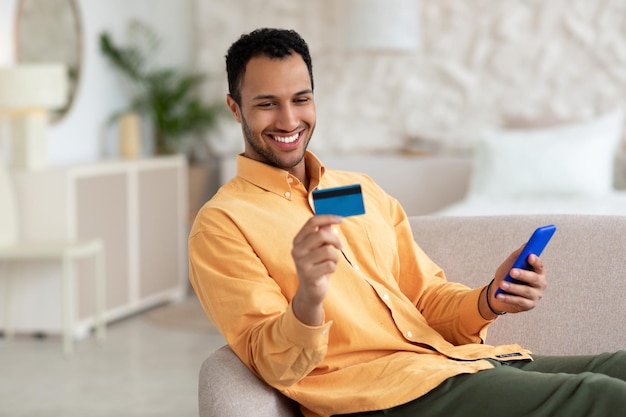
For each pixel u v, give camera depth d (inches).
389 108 292.5
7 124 240.8
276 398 82.7
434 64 287.4
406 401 80.1
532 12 279.0
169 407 169.6
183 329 235.8
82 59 270.8
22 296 228.4
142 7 302.5
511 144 245.6
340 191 77.4
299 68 89.0
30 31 247.9
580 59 275.7
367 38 265.6
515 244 101.7
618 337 95.7
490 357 88.4
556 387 76.2
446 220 105.3
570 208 212.5
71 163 256.1
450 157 277.9
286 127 89.0
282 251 86.9
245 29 298.5
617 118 249.9
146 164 261.4
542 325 97.7
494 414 77.6
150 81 291.7
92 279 233.9
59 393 179.8
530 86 279.7
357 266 91.1
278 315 81.8
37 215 225.1
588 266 97.8
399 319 89.9
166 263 272.7
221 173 285.0
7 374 194.7
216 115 300.2
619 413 73.0
